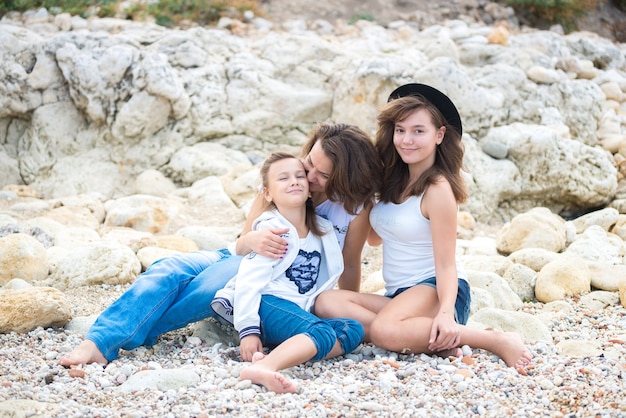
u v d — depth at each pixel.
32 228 5.37
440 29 8.60
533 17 9.86
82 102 6.87
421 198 3.83
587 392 3.22
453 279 3.72
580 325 4.34
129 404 3.11
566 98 7.61
